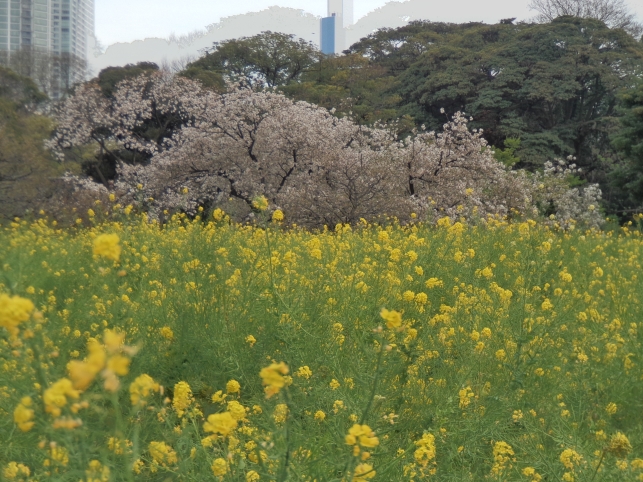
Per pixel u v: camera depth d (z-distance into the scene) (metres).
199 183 22.97
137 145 29.45
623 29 46.31
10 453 2.54
